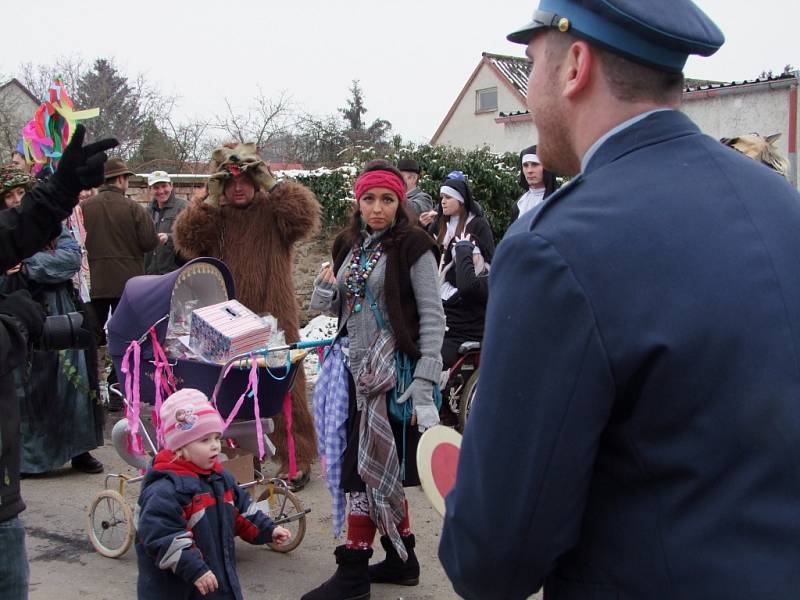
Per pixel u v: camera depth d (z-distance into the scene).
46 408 5.39
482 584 1.29
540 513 1.22
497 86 28.17
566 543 1.24
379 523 3.41
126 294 3.89
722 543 1.16
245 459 4.07
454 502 1.32
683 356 1.18
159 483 3.01
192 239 4.80
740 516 1.16
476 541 1.27
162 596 3.00
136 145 24.22
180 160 19.38
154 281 3.90
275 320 4.07
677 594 1.18
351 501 3.54
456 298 5.74
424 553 4.25
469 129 29.14
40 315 2.55
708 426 1.18
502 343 1.26
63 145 5.00
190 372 3.77
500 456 1.24
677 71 1.37
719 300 1.19
